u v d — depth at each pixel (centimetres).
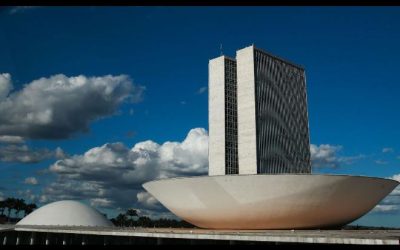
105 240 4016
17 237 4422
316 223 3859
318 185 3591
